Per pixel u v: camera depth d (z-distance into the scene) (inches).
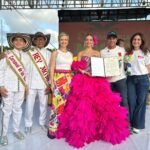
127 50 155.6
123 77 150.7
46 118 177.2
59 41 145.3
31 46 150.7
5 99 134.2
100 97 140.6
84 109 135.5
